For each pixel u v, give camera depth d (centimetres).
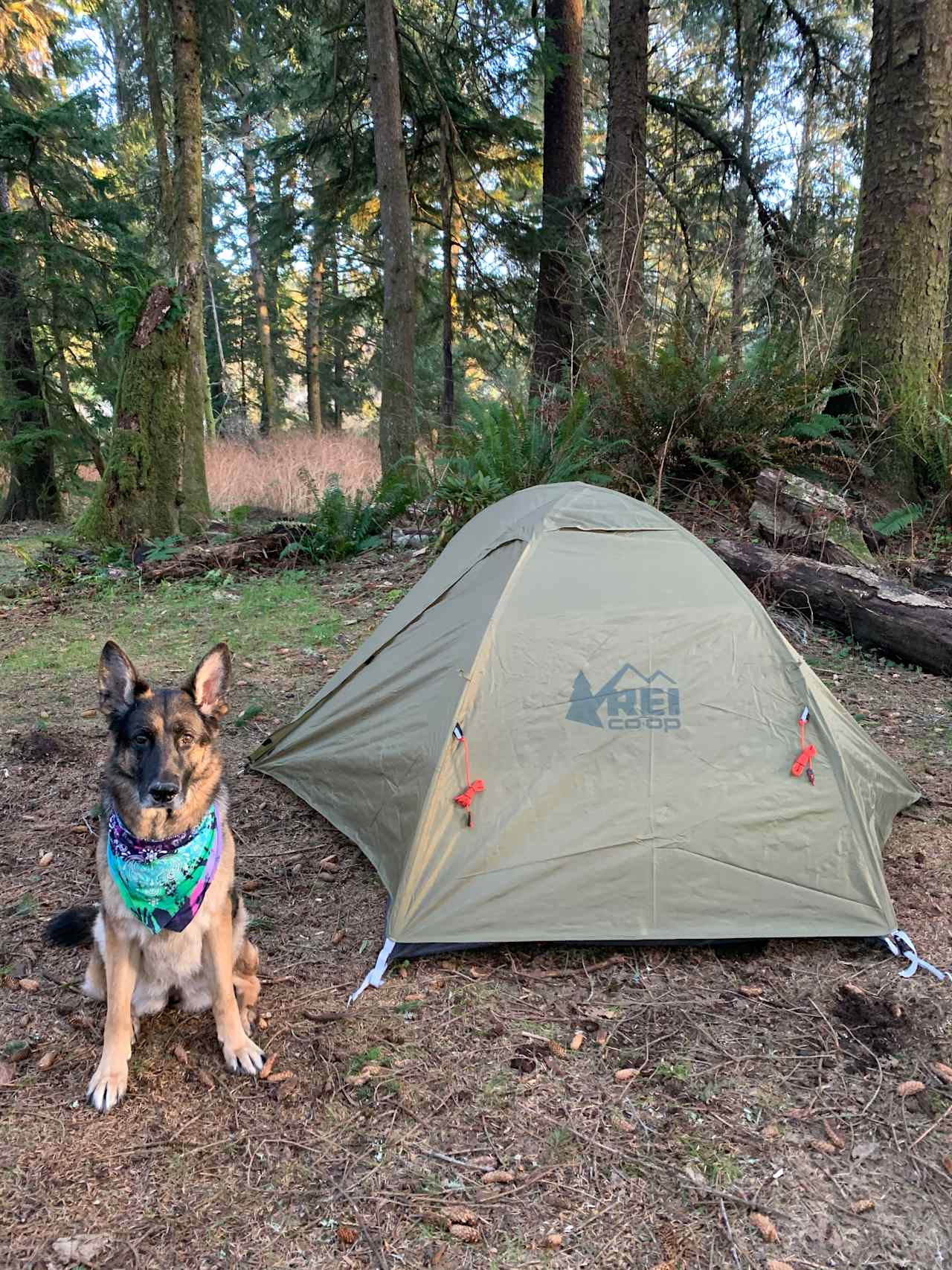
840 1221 226
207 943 280
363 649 489
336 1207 231
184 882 263
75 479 1798
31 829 455
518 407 968
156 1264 214
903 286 898
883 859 405
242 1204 232
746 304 1081
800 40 1585
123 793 261
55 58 1861
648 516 431
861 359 920
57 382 1783
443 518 1047
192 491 1163
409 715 407
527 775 360
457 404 1762
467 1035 299
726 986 327
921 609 654
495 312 1795
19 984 331
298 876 409
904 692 613
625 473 909
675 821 353
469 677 374
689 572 408
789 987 325
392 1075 280
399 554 1010
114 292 1638
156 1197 234
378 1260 215
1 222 1551
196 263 1338
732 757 365
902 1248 218
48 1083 280
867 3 1570
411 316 1423
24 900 388
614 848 349
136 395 1120
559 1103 267
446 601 449
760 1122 260
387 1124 260
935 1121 260
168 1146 253
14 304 1634
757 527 808
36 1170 243
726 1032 301
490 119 1655
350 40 1572
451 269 1780
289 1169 244
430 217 1891
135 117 1994
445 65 1620
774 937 340
